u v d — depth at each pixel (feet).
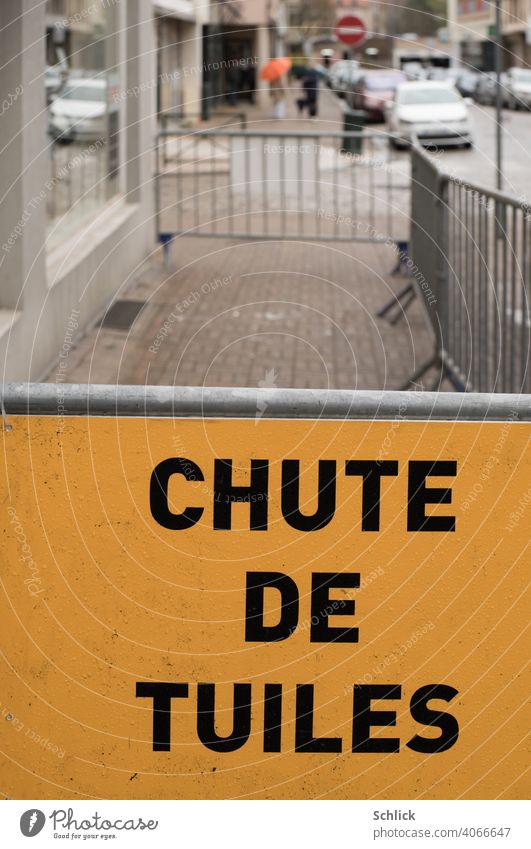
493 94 129.29
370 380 23.68
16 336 20.97
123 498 7.87
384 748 8.19
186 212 42.73
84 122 29.53
